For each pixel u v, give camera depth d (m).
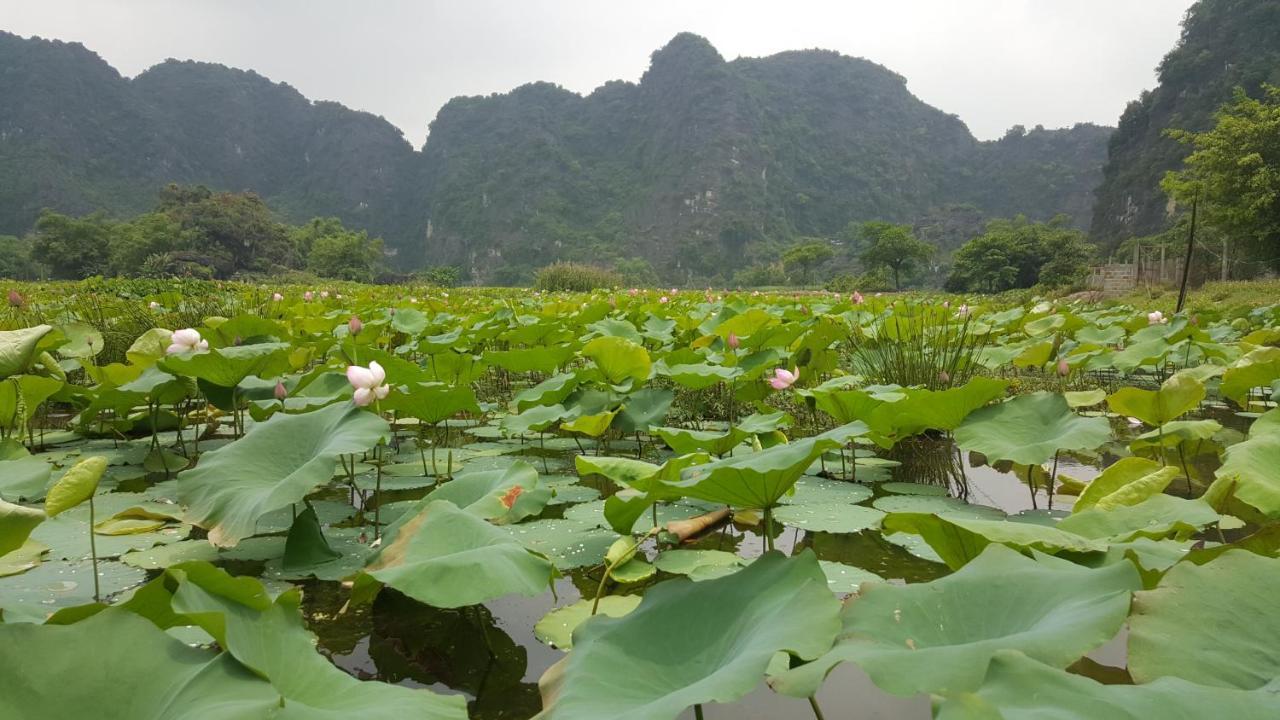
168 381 3.98
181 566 1.42
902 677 1.18
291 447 2.82
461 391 3.66
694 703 1.13
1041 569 1.53
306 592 2.44
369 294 17.48
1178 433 3.61
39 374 4.65
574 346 5.74
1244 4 93.69
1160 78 101.75
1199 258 25.77
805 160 191.25
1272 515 2.30
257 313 9.35
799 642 1.26
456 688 1.85
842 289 72.88
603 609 2.26
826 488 3.80
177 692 1.17
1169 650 1.24
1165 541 2.02
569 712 1.29
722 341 6.63
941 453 4.66
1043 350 5.91
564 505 3.50
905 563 2.69
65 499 2.21
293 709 1.18
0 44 181.75
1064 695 1.02
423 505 2.76
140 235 72.88
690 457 2.61
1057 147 197.62
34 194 156.75
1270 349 4.70
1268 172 21.64
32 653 1.16
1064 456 4.54
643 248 174.62
